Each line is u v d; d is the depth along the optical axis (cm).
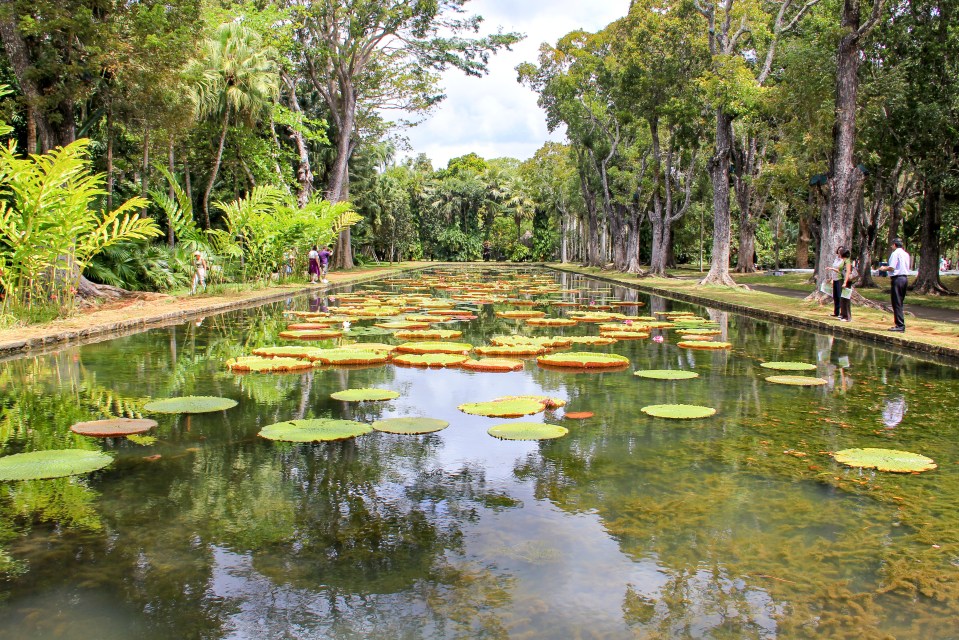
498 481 401
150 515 347
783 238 4700
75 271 1401
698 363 841
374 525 336
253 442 480
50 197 1055
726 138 2194
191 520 341
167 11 1486
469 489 388
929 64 1700
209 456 447
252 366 766
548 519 344
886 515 349
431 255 6322
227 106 2205
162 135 1856
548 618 250
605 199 3459
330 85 3059
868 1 1673
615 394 654
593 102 3209
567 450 464
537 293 2164
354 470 420
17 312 1093
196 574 285
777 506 362
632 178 3412
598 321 1335
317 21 2722
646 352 934
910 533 327
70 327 1051
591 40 3039
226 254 2147
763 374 766
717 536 323
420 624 246
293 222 2086
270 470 420
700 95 2278
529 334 1123
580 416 563
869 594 269
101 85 1580
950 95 1658
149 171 2295
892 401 623
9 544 312
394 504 364
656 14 2359
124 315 1242
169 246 1988
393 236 4841
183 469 420
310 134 2705
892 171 2111
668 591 271
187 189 2281
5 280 1079
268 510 355
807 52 1775
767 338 1088
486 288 2377
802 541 318
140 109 1606
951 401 623
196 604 261
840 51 1402
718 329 1199
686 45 2395
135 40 1404
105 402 599
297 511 354
